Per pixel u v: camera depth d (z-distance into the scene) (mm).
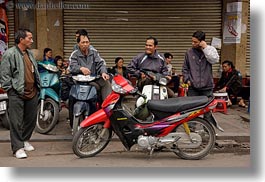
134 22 9500
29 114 5254
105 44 9539
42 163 4945
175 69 9648
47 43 9273
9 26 9352
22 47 5012
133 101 8312
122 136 4938
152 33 9555
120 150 5535
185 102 4906
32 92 5188
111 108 4895
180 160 5098
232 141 5906
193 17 9547
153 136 4867
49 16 9242
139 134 4855
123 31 9516
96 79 5531
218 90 8539
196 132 5035
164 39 9578
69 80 5820
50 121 6312
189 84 5816
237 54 9469
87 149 5156
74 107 5375
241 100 8898
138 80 5625
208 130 5066
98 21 9453
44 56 8211
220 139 6047
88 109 5449
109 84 5555
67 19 9391
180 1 9469
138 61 5566
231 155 5387
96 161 5027
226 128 6660
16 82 4922
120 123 4898
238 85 8656
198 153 5094
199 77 5711
